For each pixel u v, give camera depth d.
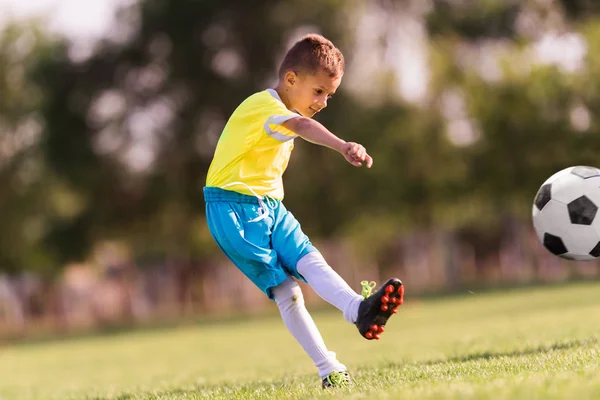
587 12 43.31
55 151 42.41
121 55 42.28
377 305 5.42
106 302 41.34
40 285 40.34
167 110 43.19
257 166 5.95
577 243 7.49
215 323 32.19
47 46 42.91
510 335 11.25
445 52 40.62
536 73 38.50
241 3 40.69
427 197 41.19
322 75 6.04
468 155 40.25
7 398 9.60
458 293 35.56
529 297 25.95
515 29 43.06
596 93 38.03
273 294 6.02
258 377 8.45
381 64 42.09
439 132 40.25
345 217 41.47
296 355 12.81
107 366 14.77
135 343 23.23
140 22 42.00
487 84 39.28
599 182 7.54
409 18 43.84
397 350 11.18
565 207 7.49
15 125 42.69
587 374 5.02
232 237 5.86
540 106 38.44
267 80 41.81
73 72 42.50
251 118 5.90
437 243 41.84
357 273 42.41
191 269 42.25
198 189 42.75
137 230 45.66
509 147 39.22
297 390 6.00
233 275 42.19
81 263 45.28
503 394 4.33
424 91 40.94
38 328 39.88
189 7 40.72
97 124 43.00
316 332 6.01
